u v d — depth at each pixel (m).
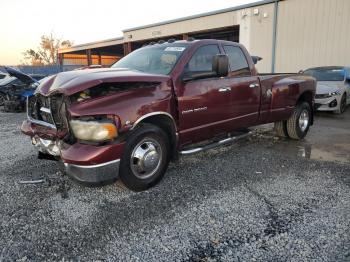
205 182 4.17
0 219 3.26
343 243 2.74
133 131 3.60
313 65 13.99
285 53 14.91
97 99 3.38
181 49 4.44
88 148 3.28
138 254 2.66
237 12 16.58
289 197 3.68
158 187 4.01
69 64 41.97
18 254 2.68
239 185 4.06
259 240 2.82
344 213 3.27
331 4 12.98
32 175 4.49
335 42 13.13
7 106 11.92
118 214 3.34
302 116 6.53
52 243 2.84
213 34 21.98
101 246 2.78
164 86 3.89
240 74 5.10
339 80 10.38
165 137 3.97
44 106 3.85
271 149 5.81
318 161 5.07
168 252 2.67
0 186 4.11
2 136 7.35
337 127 7.93
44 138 3.83
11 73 8.52
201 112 4.38
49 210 3.45
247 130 5.76
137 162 3.70
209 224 3.10
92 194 3.83
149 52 4.84
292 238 2.83
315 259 2.54
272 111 5.74
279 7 14.75
